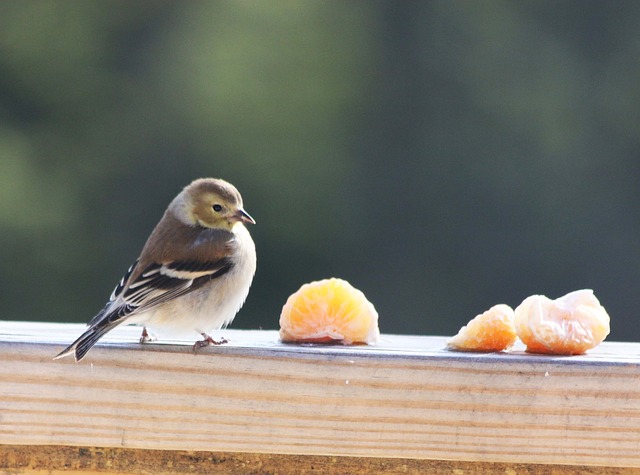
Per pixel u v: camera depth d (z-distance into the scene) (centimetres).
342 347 617
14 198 1891
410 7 2056
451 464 591
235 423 583
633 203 1902
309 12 2030
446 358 575
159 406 586
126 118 1989
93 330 617
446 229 1895
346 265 1891
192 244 757
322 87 2008
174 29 2038
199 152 1972
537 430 571
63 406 586
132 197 1945
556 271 1838
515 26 2020
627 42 1984
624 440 569
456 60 2030
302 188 1934
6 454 598
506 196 1917
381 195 1942
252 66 2020
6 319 1845
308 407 579
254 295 1858
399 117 2006
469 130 1983
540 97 1980
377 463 595
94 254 1894
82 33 2011
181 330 746
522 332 611
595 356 595
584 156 1931
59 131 1964
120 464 597
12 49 1989
